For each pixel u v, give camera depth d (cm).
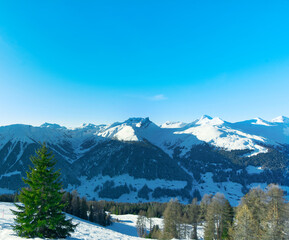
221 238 4462
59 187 2427
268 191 3772
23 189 2309
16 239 2095
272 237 3056
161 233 5578
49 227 2272
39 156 2431
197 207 7031
